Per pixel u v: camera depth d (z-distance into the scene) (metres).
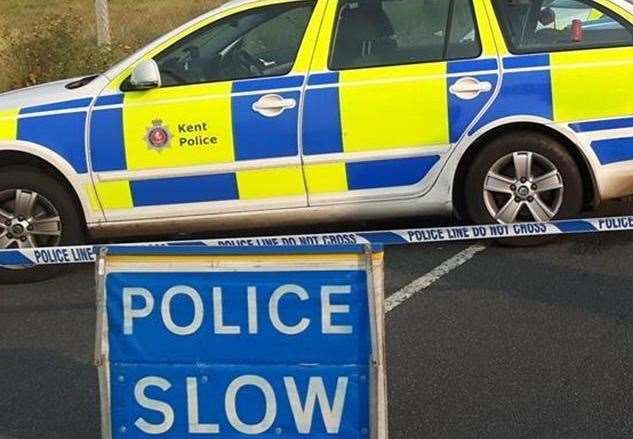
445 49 6.37
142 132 6.36
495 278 6.05
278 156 6.34
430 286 5.99
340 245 3.26
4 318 5.96
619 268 6.08
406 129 6.30
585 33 6.32
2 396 4.86
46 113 6.46
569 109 6.25
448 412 4.44
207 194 6.41
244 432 3.38
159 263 3.35
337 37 6.41
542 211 6.46
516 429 4.26
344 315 3.28
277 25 6.48
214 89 6.36
